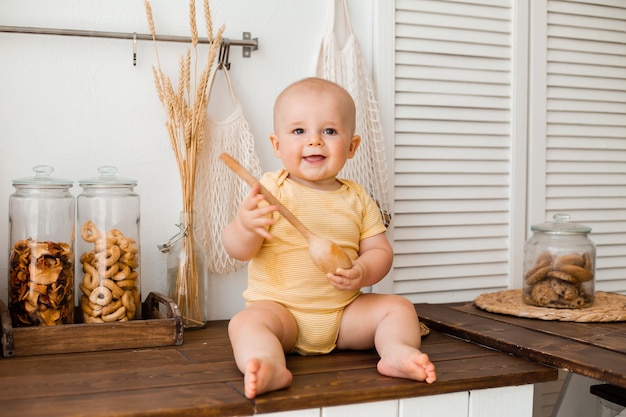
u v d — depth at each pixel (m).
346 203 1.46
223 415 1.02
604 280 2.20
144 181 1.67
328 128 1.42
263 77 1.77
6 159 1.56
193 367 1.24
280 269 1.39
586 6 2.11
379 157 1.81
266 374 1.06
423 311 1.78
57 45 1.59
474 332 1.49
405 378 1.18
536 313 1.64
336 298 1.40
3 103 1.55
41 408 0.99
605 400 1.67
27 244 1.41
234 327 1.26
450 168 1.96
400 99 1.89
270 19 1.77
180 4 1.69
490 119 2.00
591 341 1.38
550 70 2.07
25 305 1.38
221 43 1.69
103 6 1.62
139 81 1.66
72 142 1.61
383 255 1.44
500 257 2.05
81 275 1.49
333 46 1.79
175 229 1.70
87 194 1.50
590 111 2.14
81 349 1.36
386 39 1.85
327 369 1.25
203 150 1.68
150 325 1.41
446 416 1.18
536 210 2.08
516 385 1.24
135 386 1.11
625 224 2.22
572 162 2.13
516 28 2.01
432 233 1.95
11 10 1.55
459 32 1.94
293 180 1.46
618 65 2.17
